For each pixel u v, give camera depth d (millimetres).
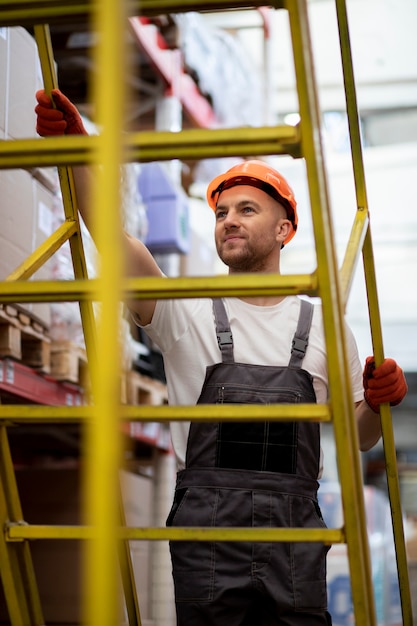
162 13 2156
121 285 1544
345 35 2604
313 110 1940
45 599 4691
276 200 2992
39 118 2525
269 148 1979
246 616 2650
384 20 14320
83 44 5371
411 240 13180
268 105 8508
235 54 7402
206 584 2559
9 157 2039
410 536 12883
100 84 1566
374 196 13266
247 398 2654
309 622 2590
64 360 4270
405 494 17297
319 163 1945
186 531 2125
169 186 6074
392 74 14305
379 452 18109
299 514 2615
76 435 5727
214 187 3236
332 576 9141
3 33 3666
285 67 14430
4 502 2299
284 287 1991
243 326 2787
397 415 17688
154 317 2775
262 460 2629
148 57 5715
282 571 2572
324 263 1948
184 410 2025
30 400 4113
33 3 2064
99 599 1398
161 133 1982
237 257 2914
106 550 1423
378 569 10414
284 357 2758
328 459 14484
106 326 1507
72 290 2043
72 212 2766
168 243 6004
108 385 1489
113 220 1542
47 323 4117
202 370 2756
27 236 3869
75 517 4844
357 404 3033
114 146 1556
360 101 14445
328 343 1966
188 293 2021
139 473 6344
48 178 4219
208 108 6852
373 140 14992
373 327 2740
